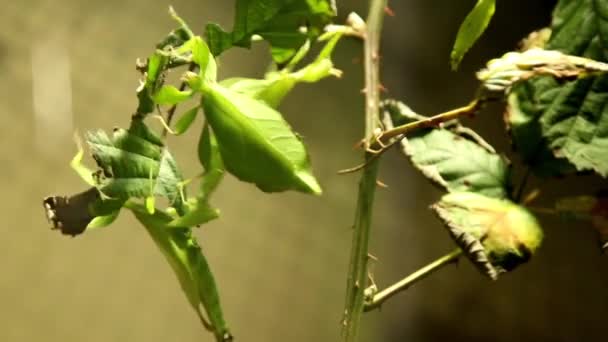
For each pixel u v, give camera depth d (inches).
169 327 37.0
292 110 40.0
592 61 21.5
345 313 22.7
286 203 40.6
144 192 21.0
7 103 34.9
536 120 23.7
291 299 40.0
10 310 33.4
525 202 24.4
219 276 37.9
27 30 35.7
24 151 35.0
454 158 24.3
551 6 45.9
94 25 37.1
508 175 24.3
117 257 36.3
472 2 46.5
